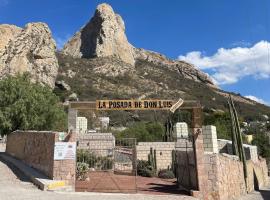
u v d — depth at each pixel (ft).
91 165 71.10
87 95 293.84
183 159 60.13
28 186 47.52
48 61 253.24
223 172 57.98
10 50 234.58
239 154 79.41
